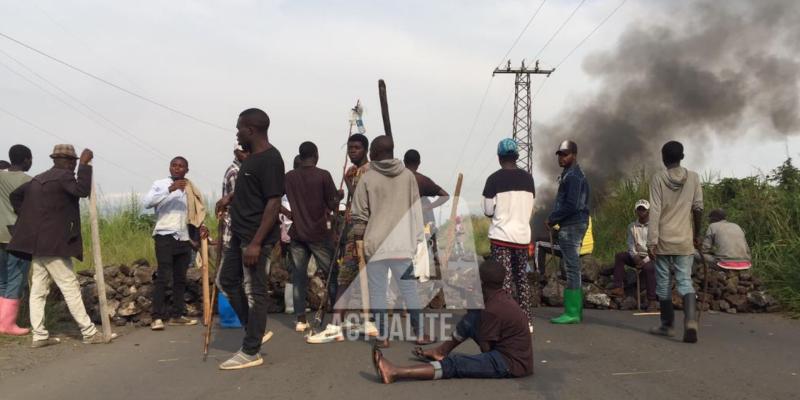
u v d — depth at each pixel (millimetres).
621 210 13438
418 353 5324
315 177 6801
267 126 5457
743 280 8812
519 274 6812
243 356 5254
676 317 8023
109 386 4723
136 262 8352
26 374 5129
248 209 5301
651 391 4457
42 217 6164
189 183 7363
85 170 6426
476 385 4652
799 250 9750
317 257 6855
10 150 7059
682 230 6449
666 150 6598
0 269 6922
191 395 4445
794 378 4785
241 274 5496
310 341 6238
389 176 5957
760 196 11586
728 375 4891
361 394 4434
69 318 7816
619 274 8922
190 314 8203
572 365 5281
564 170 7645
